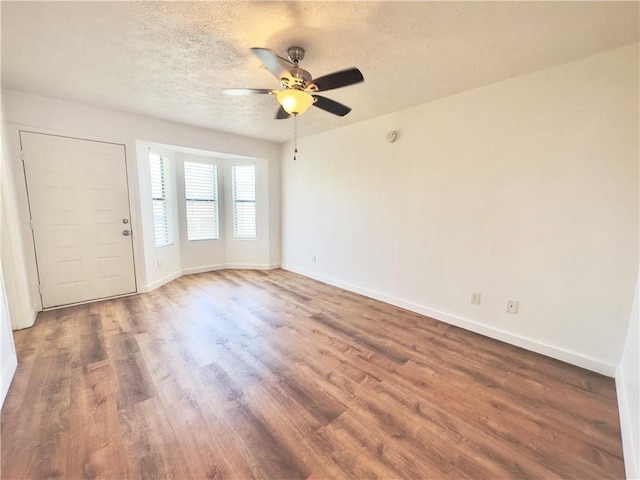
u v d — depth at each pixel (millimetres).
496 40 1845
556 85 2166
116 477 1282
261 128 4027
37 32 1793
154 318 3014
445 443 1492
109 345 2441
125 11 1598
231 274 4902
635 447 1301
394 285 3457
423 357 2316
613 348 2061
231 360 2242
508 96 2402
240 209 5211
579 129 2092
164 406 1728
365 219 3719
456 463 1380
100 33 1812
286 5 1545
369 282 3752
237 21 1688
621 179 1963
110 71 2334
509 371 2131
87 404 1729
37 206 2996
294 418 1648
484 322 2713
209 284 4297
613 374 2066
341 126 3859
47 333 2633
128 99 2969
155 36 1848
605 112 1986
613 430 1589
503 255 2541
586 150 2074
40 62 2182
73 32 1800
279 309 3320
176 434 1522
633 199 1933
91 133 3211
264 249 5199
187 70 2316
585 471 1351
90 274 3396
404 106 3057
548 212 2273
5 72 2352
